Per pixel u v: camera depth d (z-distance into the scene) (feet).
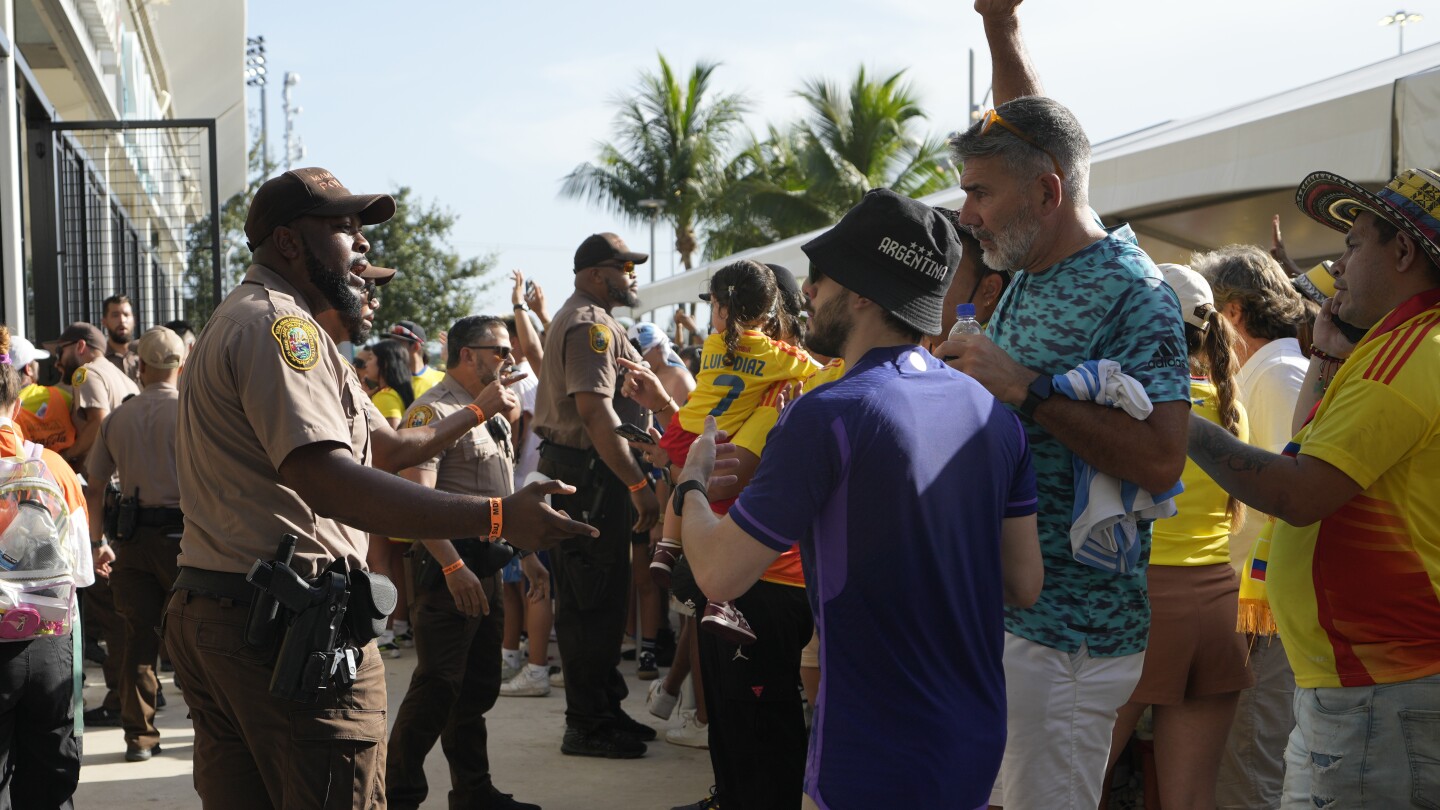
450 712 13.96
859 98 108.47
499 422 13.67
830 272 7.01
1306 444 7.75
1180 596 9.95
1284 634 8.18
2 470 11.84
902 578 6.55
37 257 28.19
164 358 18.28
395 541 25.53
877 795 6.51
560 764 17.43
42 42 32.78
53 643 12.03
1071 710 8.46
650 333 20.39
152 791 16.38
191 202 78.95
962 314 8.46
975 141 8.39
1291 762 8.56
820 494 6.56
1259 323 12.06
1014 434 7.29
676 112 123.54
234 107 80.89
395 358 28.27
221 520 8.66
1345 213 8.33
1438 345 7.42
